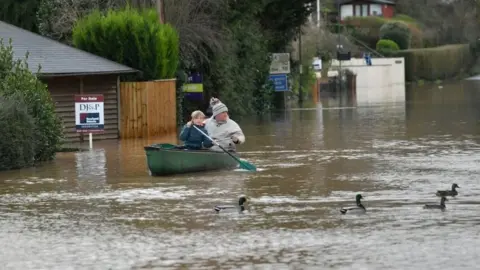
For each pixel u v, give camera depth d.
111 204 39.28
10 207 39.00
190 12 93.38
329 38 194.88
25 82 57.16
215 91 98.50
